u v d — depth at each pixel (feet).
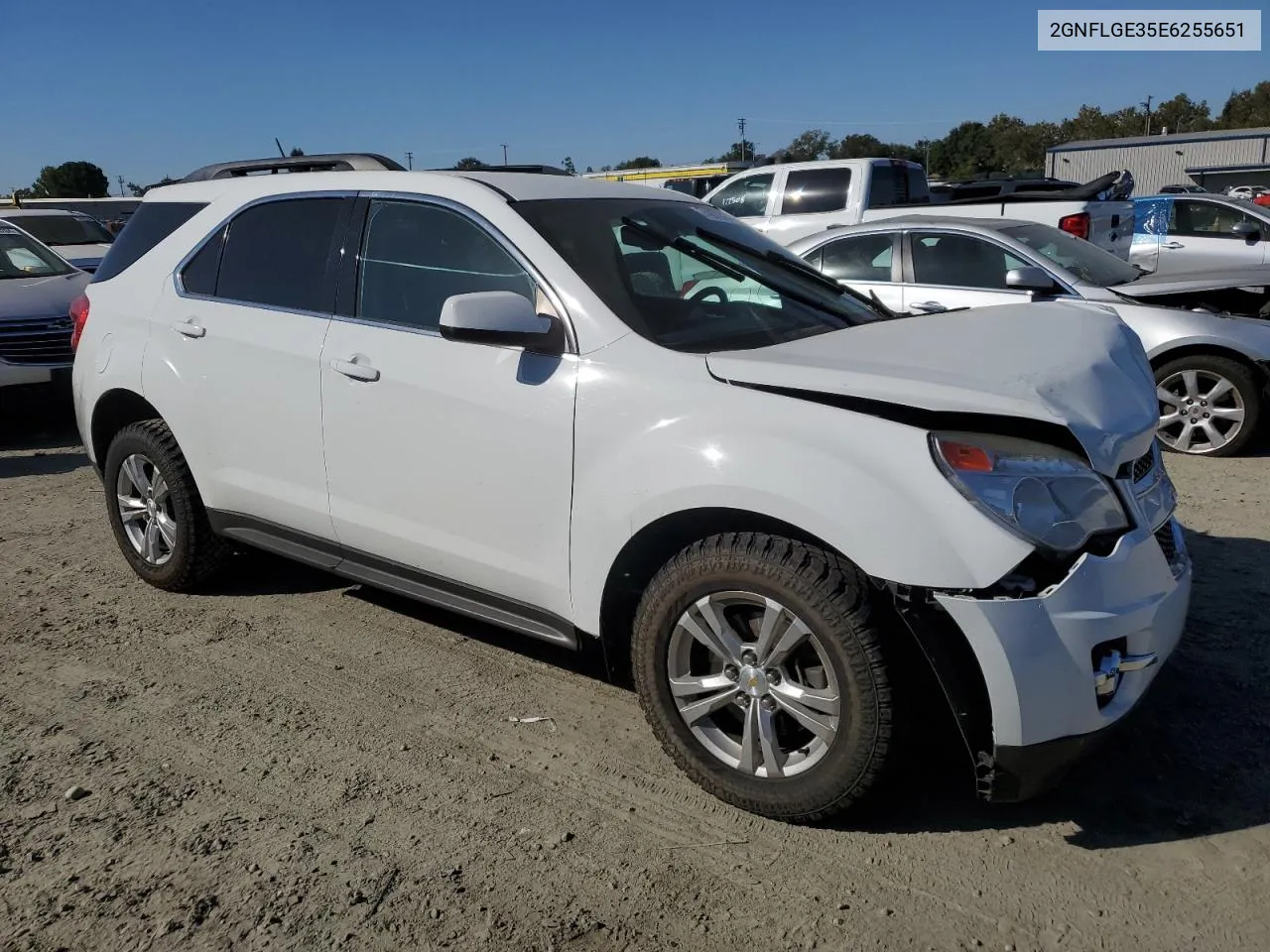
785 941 8.38
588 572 10.69
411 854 9.54
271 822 10.04
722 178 63.87
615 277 11.30
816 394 9.36
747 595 9.53
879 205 41.29
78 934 8.51
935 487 8.62
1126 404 9.77
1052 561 8.64
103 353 15.65
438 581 12.39
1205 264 38.65
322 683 13.03
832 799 9.38
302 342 13.11
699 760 10.22
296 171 16.26
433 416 11.75
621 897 8.93
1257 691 12.14
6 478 24.16
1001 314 11.81
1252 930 8.37
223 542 15.57
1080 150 172.04
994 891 8.93
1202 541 17.43
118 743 11.59
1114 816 9.93
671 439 9.90
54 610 15.56
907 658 9.05
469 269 11.92
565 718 12.08
